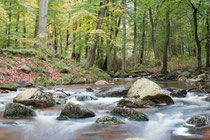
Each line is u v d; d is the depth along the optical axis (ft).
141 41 110.63
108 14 71.20
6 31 66.18
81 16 49.44
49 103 19.17
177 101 21.42
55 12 74.33
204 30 57.16
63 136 11.02
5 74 36.88
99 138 10.66
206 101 21.40
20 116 14.79
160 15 53.78
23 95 19.42
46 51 54.49
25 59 47.01
